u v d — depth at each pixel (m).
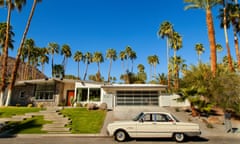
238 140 11.44
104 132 13.77
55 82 29.86
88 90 28.00
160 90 26.64
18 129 14.92
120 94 27.05
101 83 28.12
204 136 12.76
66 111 21.31
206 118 18.52
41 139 11.77
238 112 19.64
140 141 10.96
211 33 24.83
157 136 10.87
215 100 20.66
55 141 11.02
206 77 22.14
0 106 24.33
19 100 30.39
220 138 12.12
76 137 12.55
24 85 31.02
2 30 36.16
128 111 22.09
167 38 44.75
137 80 54.09
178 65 45.75
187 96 19.83
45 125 15.67
